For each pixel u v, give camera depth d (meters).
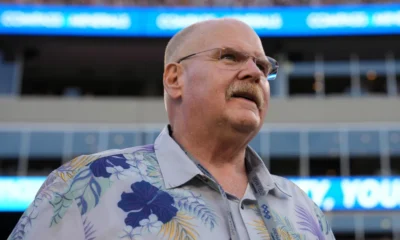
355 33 33.25
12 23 34.03
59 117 30.70
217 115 3.55
